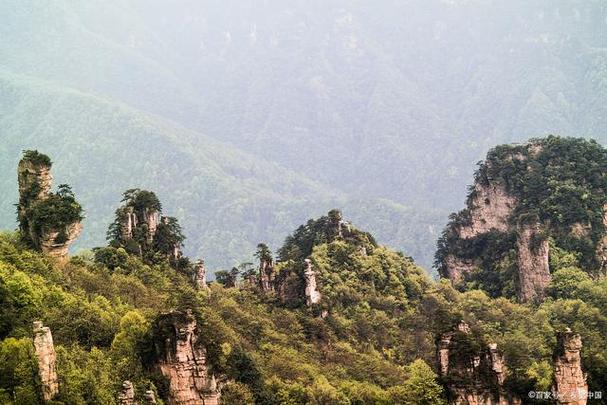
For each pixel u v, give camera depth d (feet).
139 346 390.63
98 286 495.82
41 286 437.99
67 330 409.28
